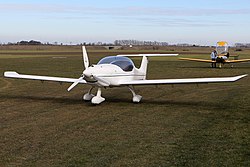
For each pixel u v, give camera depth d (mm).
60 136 7254
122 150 6258
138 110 10414
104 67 11273
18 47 143625
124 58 12336
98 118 9180
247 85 17266
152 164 5512
